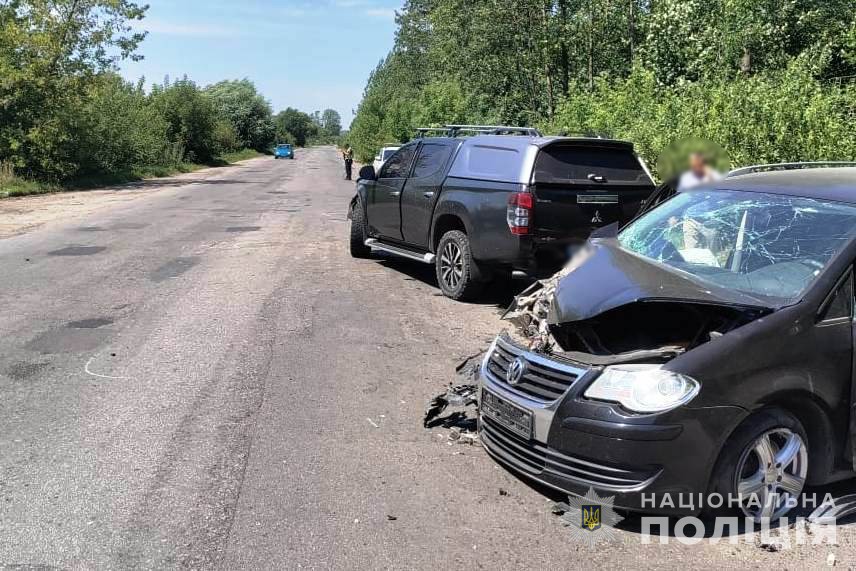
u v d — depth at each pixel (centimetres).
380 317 738
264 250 1162
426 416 456
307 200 2216
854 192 396
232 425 455
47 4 2802
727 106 1026
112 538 326
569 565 311
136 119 3812
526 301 488
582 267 461
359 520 345
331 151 12288
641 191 767
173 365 570
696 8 1853
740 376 326
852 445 356
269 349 616
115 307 759
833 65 1681
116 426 451
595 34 2503
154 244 1222
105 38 2897
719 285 392
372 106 5553
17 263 1026
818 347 341
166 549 318
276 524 340
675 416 320
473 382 487
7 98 2602
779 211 411
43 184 2652
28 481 379
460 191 800
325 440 435
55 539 325
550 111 2539
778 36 1675
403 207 919
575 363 360
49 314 727
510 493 373
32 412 472
